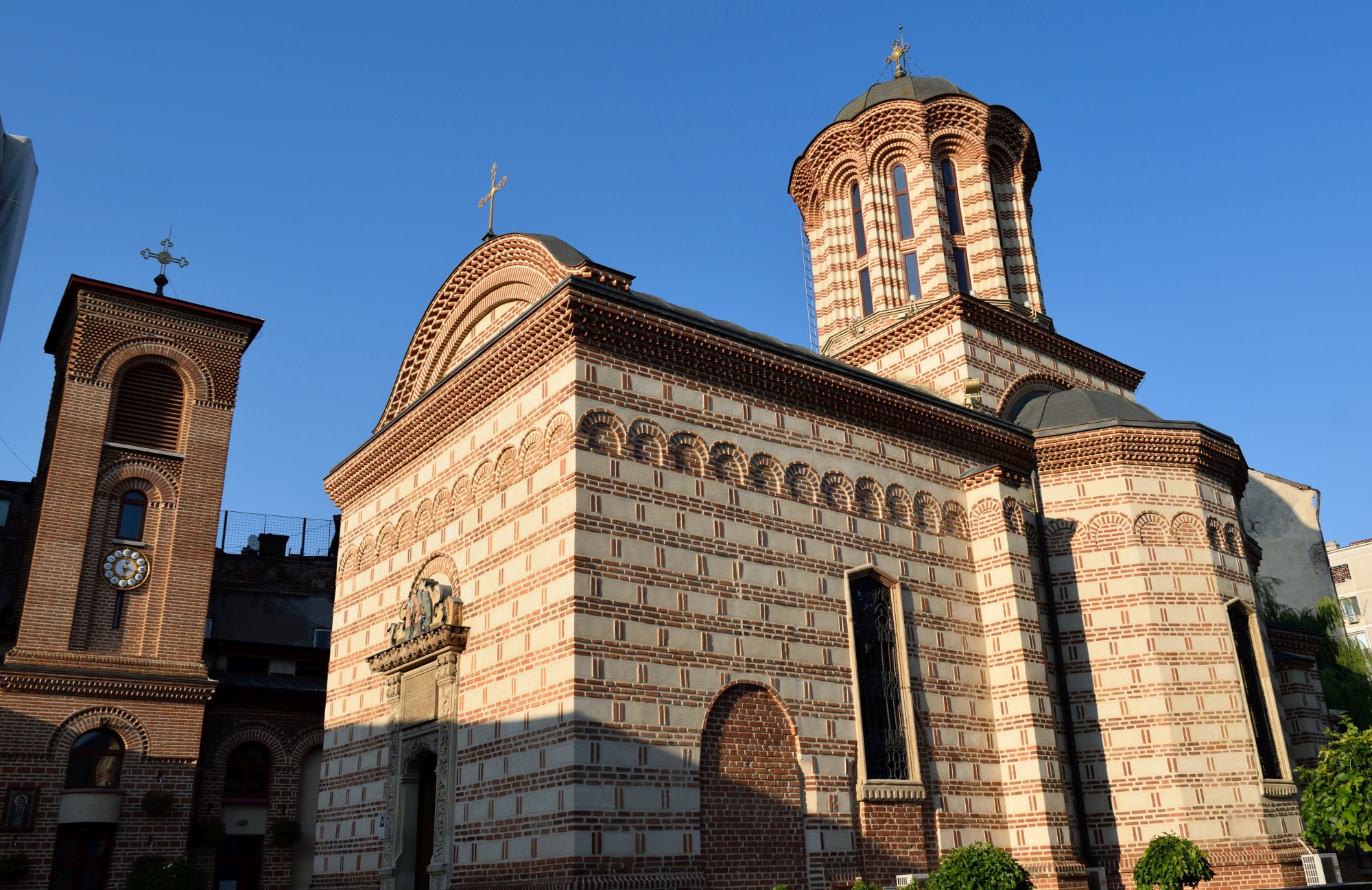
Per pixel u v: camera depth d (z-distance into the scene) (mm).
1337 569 79625
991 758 23703
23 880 29969
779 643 20906
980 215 34719
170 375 37781
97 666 33250
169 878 29891
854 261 35875
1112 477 26781
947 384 30938
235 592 45844
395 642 23828
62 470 34344
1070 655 25750
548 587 19156
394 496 26312
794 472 22578
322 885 25094
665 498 20219
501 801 19094
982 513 25594
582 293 19844
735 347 21938
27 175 9938
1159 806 24031
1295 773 25516
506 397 22000
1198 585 26109
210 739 36062
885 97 36594
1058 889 22188
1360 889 18031
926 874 21156
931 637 23688
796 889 19422
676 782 18500
